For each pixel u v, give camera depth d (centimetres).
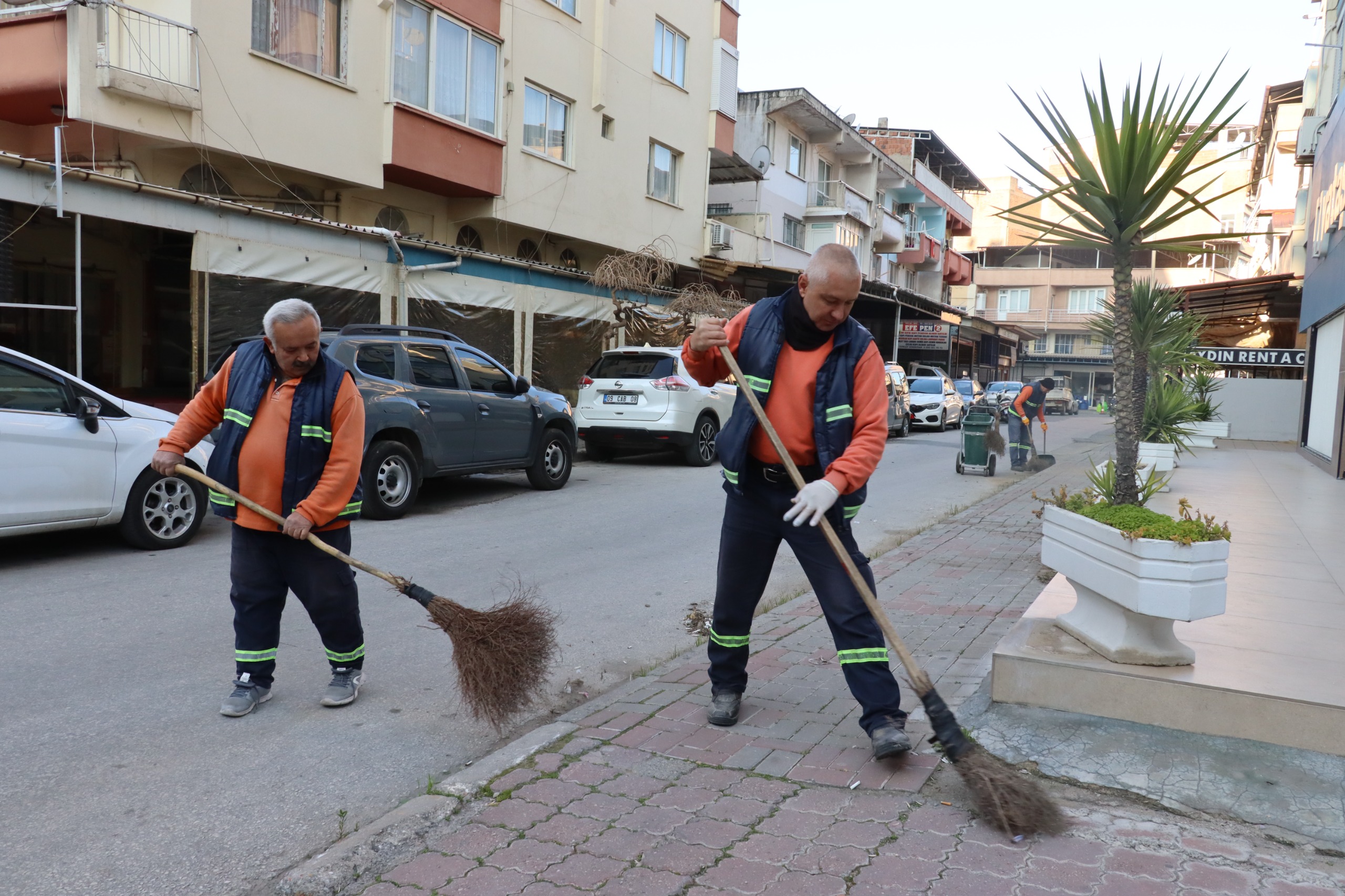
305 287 1318
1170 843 294
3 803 339
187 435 421
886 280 4094
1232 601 533
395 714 433
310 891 278
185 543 792
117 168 1290
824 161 3512
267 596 425
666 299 2048
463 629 387
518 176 1855
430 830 309
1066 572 425
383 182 1574
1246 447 2192
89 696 446
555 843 298
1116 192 527
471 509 1032
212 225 1194
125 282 1627
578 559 786
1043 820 298
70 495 710
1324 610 510
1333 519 914
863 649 360
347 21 1487
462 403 1030
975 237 6850
